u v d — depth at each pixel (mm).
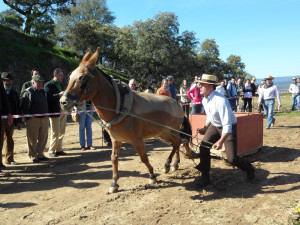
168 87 8750
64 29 43250
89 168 5641
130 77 42406
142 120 4199
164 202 3824
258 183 4488
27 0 28469
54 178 5043
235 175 4930
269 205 3611
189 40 45656
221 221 3209
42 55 20672
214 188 4316
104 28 43438
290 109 17375
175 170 5359
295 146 7172
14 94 5883
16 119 5910
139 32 42625
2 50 17828
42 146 6234
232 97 12906
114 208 3658
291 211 3393
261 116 6395
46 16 23484
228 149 4219
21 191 4395
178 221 3238
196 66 52688
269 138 8383
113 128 3990
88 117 7305
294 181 4484
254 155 6328
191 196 4020
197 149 6191
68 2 33031
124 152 7035
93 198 4039
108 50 45469
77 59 25938
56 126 6441
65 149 7543
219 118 4121
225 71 60125
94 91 3715
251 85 14344
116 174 4332
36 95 5922
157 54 42281
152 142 8344
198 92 9492
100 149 7410
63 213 3545
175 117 5059
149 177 4754
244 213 3402
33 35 23234
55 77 6383
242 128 5812
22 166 5781
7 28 21547
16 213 3582
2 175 5090
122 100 3941
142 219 3311
